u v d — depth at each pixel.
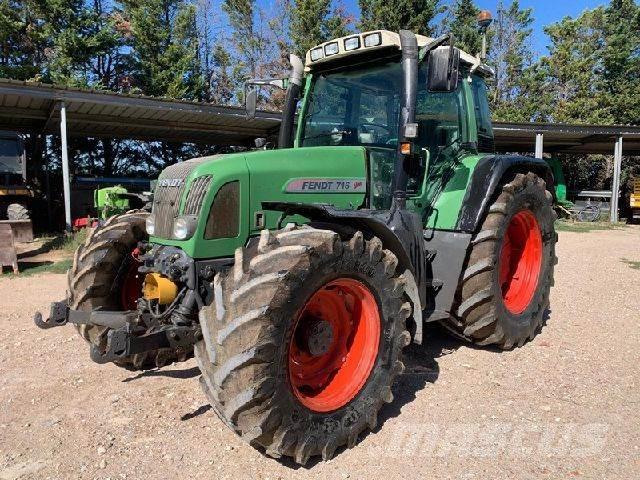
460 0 27.64
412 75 3.52
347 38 3.90
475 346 4.46
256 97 4.57
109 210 10.64
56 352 4.36
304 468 2.72
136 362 3.88
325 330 2.94
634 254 9.87
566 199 20.88
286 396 2.59
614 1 31.20
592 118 26.70
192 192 3.02
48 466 2.72
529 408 3.31
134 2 23.75
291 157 3.32
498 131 16.48
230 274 2.66
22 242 11.34
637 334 4.76
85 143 22.28
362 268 2.94
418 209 4.06
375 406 3.00
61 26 20.95
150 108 11.84
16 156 13.16
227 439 2.99
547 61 29.28
